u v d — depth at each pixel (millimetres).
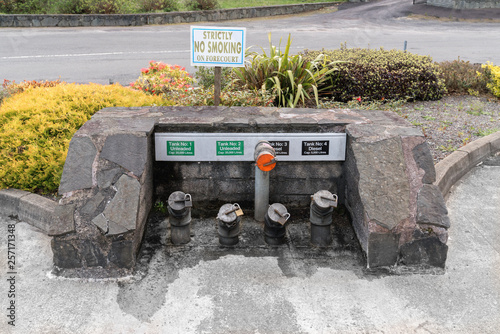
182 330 2951
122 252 3471
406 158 3838
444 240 3584
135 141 3828
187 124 4066
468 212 4625
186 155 4133
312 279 3471
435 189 3707
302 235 4031
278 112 4508
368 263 3590
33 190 4539
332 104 6820
